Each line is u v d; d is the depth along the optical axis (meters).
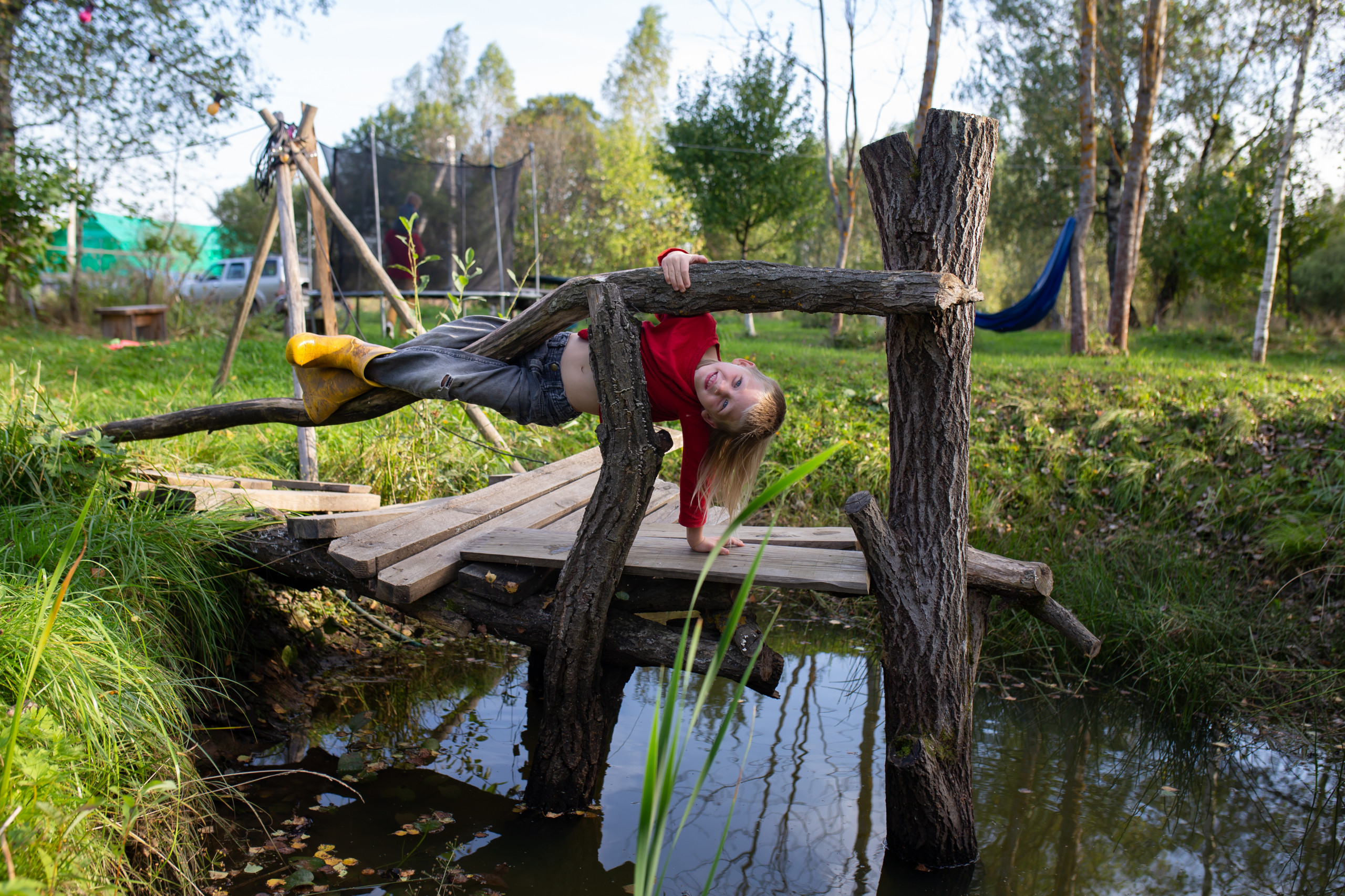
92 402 7.03
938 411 2.95
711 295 2.69
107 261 18.55
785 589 6.21
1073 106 21.47
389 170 13.01
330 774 3.62
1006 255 32.03
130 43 14.71
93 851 2.31
